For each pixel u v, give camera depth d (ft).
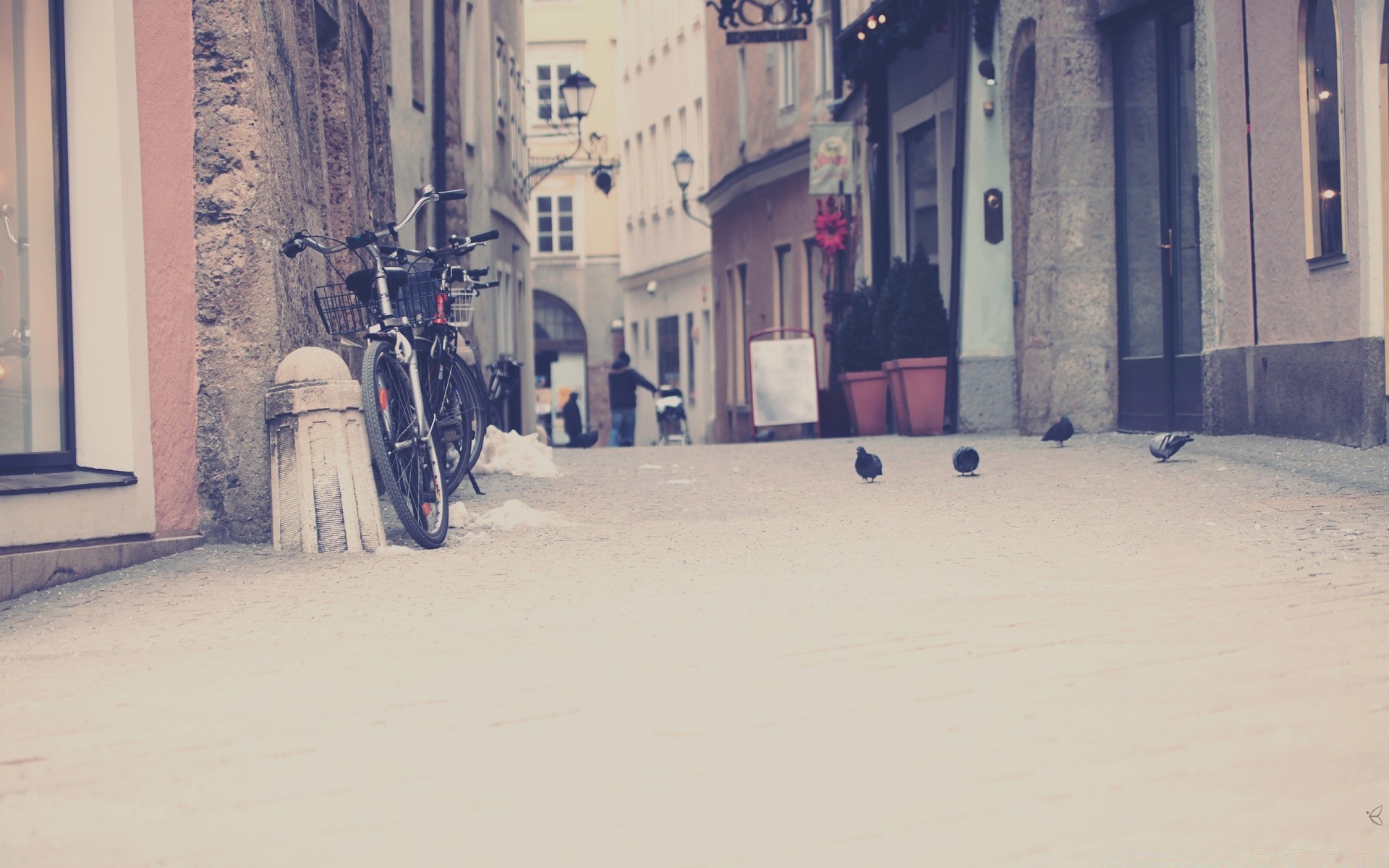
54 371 25.91
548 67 197.16
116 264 26.03
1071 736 12.39
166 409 27.12
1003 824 10.24
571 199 197.36
